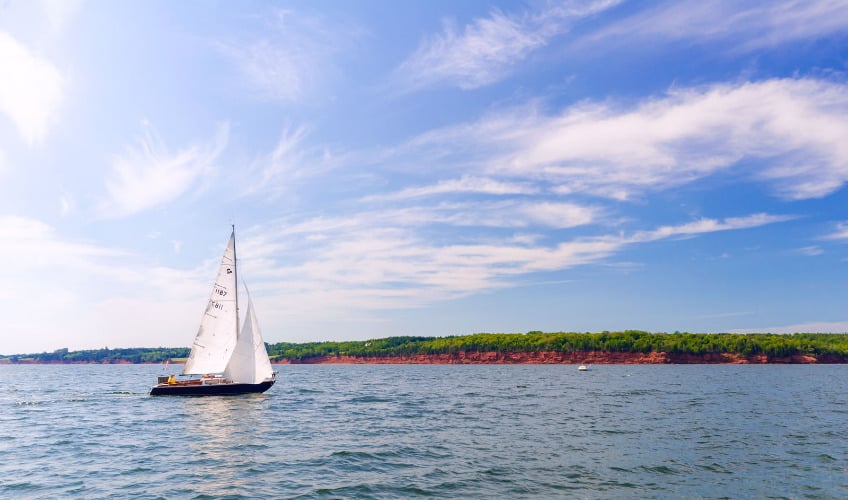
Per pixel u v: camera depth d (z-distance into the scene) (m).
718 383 94.25
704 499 19.80
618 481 22.38
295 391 75.31
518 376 127.88
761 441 31.94
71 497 20.31
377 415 46.09
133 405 53.47
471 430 36.88
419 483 22.12
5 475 24.03
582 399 61.53
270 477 23.27
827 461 26.25
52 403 58.97
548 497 20.06
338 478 23.06
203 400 55.53
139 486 21.88
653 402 57.34
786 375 126.62
